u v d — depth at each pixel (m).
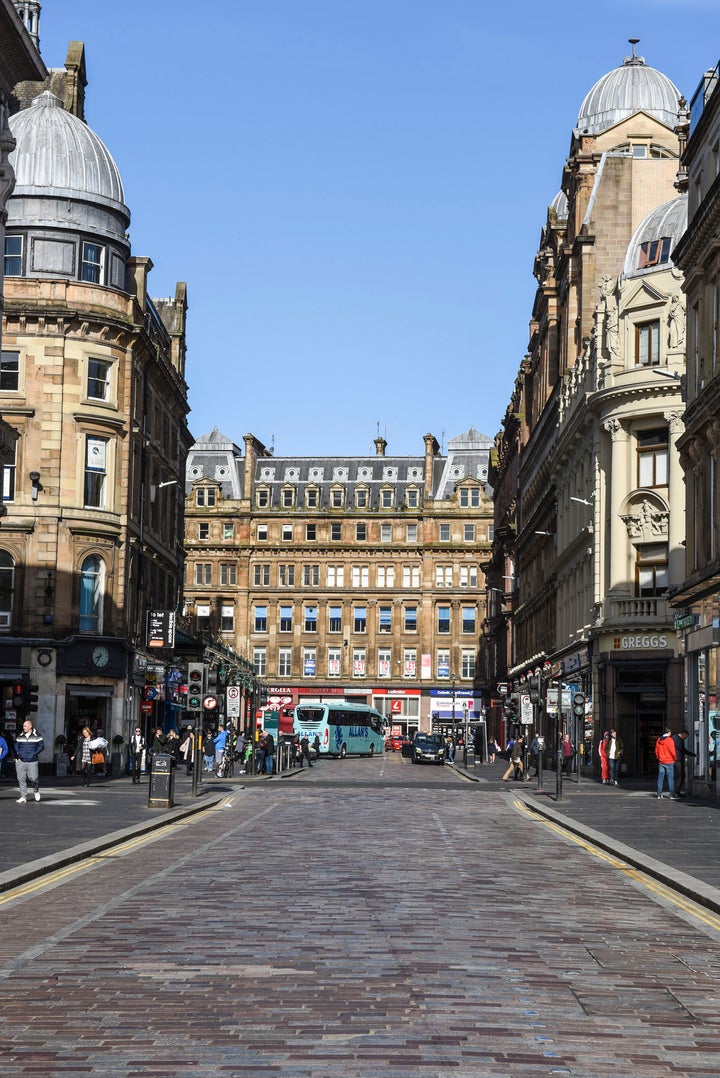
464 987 10.56
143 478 60.38
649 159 65.25
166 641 58.22
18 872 17.48
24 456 53.59
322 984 10.62
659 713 52.94
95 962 11.58
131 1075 8.09
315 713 98.88
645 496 52.81
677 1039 9.12
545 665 74.50
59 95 64.12
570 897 16.25
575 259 67.44
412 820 28.86
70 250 55.38
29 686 50.47
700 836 24.73
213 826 27.11
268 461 133.88
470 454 132.88
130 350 56.31
